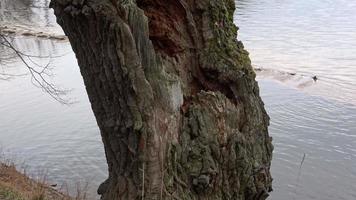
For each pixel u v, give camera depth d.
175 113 3.03
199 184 3.08
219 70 3.27
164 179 3.00
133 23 2.80
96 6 2.72
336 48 27.59
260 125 3.44
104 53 2.83
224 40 3.36
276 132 15.77
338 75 22.33
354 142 15.07
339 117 17.09
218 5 3.34
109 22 2.73
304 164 13.65
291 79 21.88
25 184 9.90
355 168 13.45
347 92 19.84
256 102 3.42
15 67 24.03
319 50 27.25
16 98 19.69
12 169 10.98
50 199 9.22
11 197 7.38
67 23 2.90
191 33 3.29
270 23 34.59
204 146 3.09
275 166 13.48
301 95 19.50
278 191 12.24
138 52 2.84
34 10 41.44
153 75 2.93
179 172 3.07
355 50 26.98
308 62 24.75
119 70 2.82
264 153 3.47
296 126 16.27
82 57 2.98
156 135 2.92
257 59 25.52
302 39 29.92
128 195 3.05
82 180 12.83
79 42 2.94
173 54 3.29
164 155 2.99
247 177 3.29
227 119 3.22
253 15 37.47
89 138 15.62
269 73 22.88
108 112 3.01
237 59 3.37
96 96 3.03
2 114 17.94
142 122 2.88
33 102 19.22
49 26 36.38
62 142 15.37
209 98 3.20
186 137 3.09
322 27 33.16
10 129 16.55
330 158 14.07
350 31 31.83
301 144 14.93
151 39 3.26
